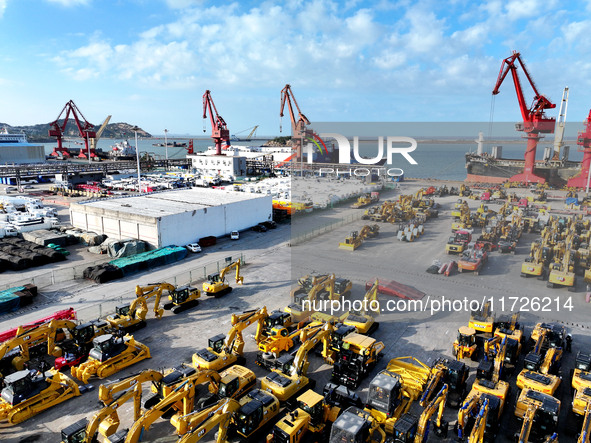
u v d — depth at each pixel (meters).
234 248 52.84
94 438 19.42
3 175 104.44
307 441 20.03
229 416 18.62
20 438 20.55
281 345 26.58
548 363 22.75
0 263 43.22
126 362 26.22
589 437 17.62
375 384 19.62
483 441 19.45
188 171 142.00
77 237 54.06
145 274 42.97
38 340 28.66
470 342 24.69
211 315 33.72
